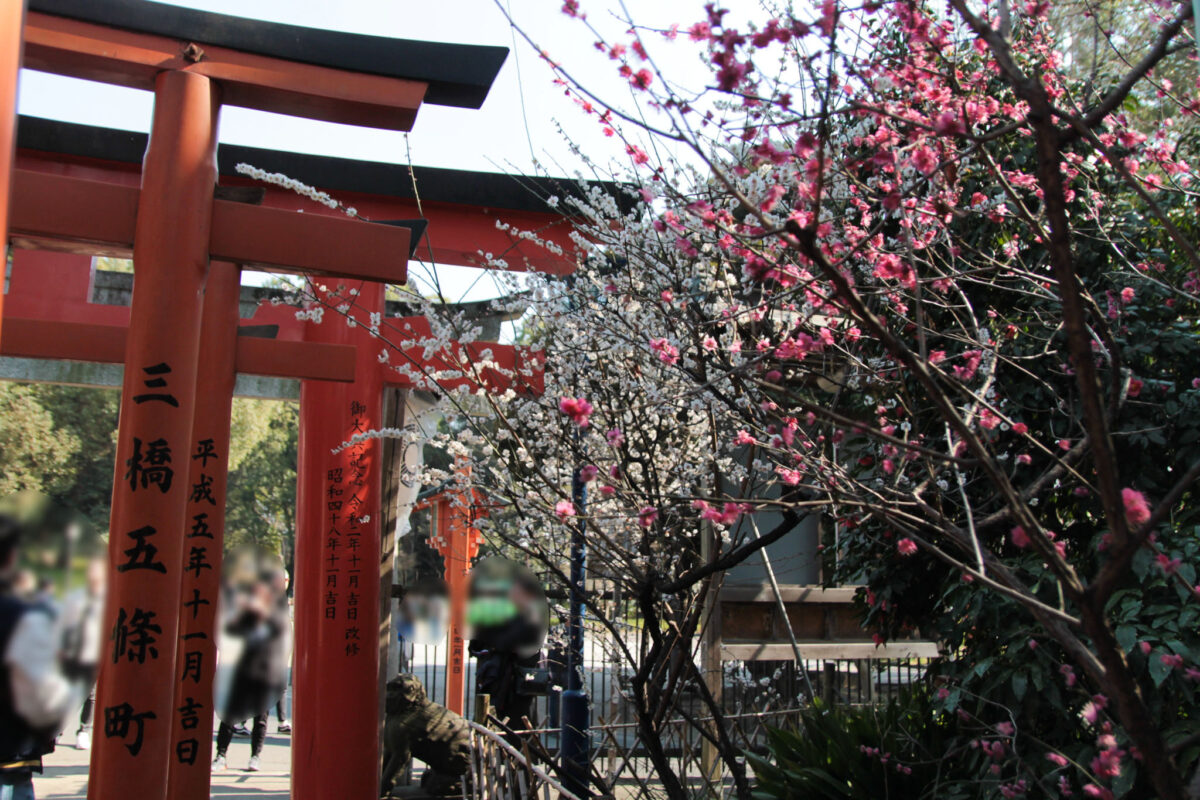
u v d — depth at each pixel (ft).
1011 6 10.66
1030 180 11.39
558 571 13.17
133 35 13.14
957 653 14.02
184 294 12.71
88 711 26.96
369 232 13.94
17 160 18.49
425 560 50.60
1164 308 12.70
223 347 16.15
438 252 20.58
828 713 14.90
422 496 29.37
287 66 13.98
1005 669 11.93
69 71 13.29
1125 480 12.25
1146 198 5.40
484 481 14.51
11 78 6.64
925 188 11.69
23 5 6.81
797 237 5.19
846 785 12.91
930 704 14.28
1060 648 11.75
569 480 15.92
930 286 11.99
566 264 20.24
